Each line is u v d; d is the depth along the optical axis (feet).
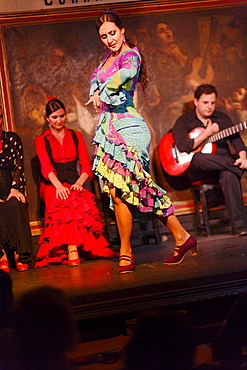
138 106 18.69
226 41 19.03
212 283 10.52
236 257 12.65
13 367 6.42
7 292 6.95
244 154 17.21
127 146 11.36
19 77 18.11
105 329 9.77
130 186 11.42
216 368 6.86
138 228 18.24
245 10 19.01
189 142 17.35
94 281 11.68
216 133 17.54
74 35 18.35
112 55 11.78
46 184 16.29
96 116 18.54
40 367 6.37
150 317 6.36
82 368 7.93
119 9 18.22
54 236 14.97
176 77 18.85
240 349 6.90
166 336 6.32
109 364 8.00
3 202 15.14
